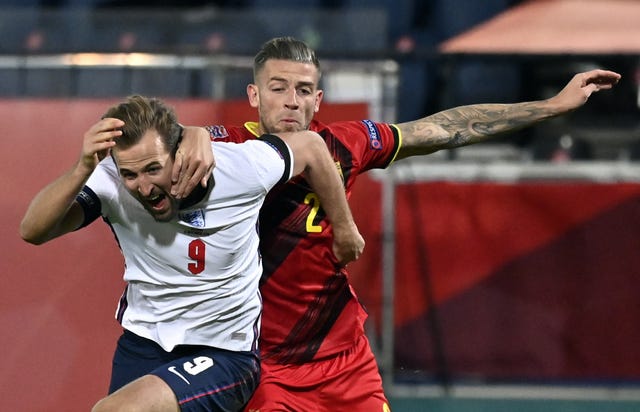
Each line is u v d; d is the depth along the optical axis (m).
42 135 21.75
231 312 13.52
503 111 15.64
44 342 21.53
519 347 22.56
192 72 22.89
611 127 28.16
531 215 22.53
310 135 13.88
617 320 22.58
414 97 30.14
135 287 13.43
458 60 22.41
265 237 14.43
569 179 23.36
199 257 13.01
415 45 33.94
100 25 25.67
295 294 14.63
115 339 21.59
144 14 25.66
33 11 25.86
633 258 22.52
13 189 21.67
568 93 15.70
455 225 22.48
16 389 21.44
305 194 14.41
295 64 14.56
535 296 22.58
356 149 14.95
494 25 29.72
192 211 12.83
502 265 22.53
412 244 22.50
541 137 27.91
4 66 22.48
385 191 22.41
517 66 30.38
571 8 29.83
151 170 12.09
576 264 22.56
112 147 12.06
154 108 12.20
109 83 22.88
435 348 22.55
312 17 25.52
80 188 12.07
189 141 12.27
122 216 12.90
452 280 22.52
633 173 23.39
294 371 14.81
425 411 22.41
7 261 21.59
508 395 22.53
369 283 22.44
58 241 21.66
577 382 22.67
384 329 22.42
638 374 22.56
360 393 15.05
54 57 22.39
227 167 12.91
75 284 21.61
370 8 33.69
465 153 26.94
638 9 29.27
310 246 14.48
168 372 13.10
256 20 25.64
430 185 22.48
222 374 13.48
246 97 22.83
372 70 22.48
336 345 14.97
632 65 27.41
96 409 12.57
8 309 21.52
